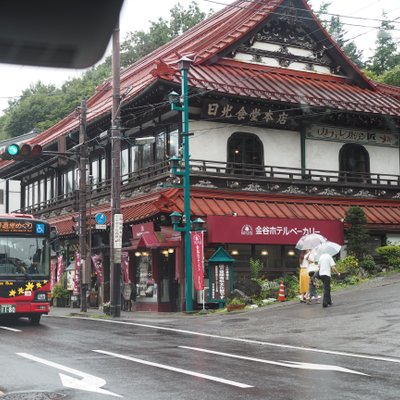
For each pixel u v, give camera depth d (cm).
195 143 2719
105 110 2953
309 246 2248
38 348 1375
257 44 3061
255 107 2795
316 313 1880
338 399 788
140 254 2845
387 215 2981
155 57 4022
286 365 1096
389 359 1164
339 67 3272
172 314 2378
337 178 3058
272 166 2866
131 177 3042
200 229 2341
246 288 2492
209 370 1041
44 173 4353
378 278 2481
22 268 2056
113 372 1030
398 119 3111
